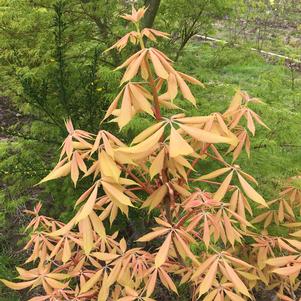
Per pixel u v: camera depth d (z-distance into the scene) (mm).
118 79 3072
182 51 3764
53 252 2078
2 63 3574
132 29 3428
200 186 2811
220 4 3617
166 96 1850
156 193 1702
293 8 10664
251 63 3627
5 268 3545
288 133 2801
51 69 3250
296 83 3658
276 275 2742
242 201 1846
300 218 2904
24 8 3283
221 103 2975
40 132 3586
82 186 3291
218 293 1857
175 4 3643
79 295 2135
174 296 3215
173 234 1689
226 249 2666
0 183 4406
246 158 2873
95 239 2309
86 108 3135
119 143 1567
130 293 1900
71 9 3420
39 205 2611
